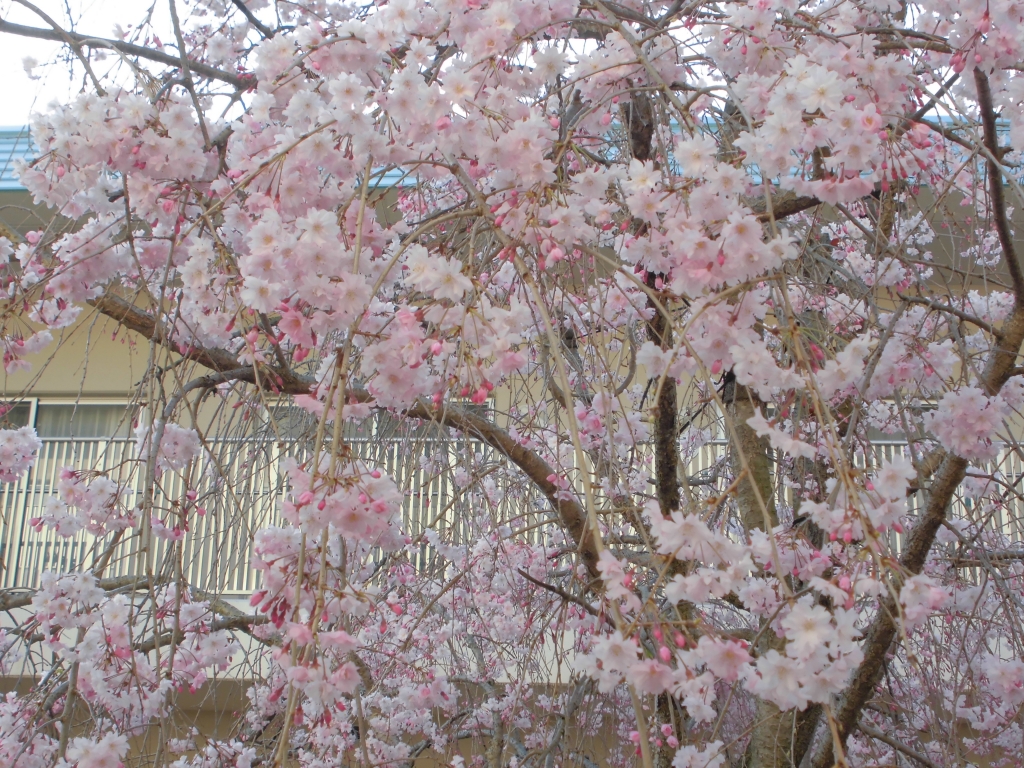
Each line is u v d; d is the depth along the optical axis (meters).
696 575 1.11
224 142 2.00
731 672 1.09
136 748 2.59
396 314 1.39
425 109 1.56
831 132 1.45
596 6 1.75
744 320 1.40
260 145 1.68
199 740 3.20
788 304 1.25
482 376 1.34
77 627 1.96
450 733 3.90
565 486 2.39
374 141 1.55
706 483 3.32
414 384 1.43
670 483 2.55
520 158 1.52
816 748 2.44
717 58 1.91
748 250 1.34
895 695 3.17
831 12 1.87
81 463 4.86
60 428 5.15
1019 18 1.63
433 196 3.02
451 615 3.57
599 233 1.84
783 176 1.53
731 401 2.78
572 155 2.18
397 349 1.39
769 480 2.69
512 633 3.35
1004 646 3.22
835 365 1.27
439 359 1.38
